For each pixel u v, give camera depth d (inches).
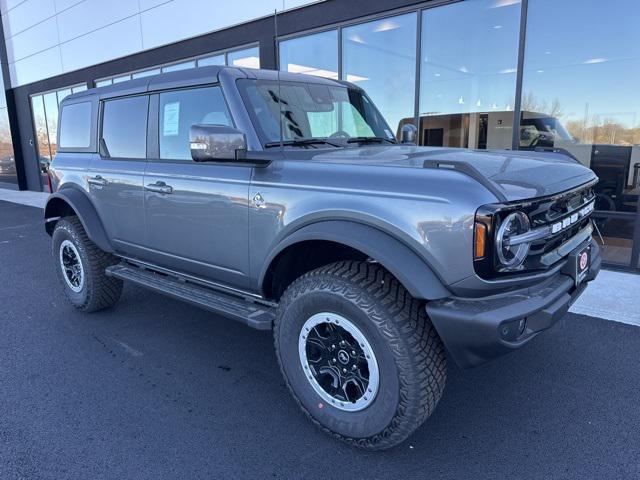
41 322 170.2
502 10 244.7
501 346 82.7
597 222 242.7
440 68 268.7
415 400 88.6
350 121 142.5
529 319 89.0
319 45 313.0
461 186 83.2
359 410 96.8
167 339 155.6
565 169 107.7
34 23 567.8
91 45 495.5
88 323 169.0
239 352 146.3
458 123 270.5
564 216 96.9
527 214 87.1
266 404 117.7
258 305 120.3
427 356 88.9
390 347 88.7
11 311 181.9
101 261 166.9
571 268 99.1
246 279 117.7
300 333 103.2
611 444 101.0
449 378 128.5
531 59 243.8
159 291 137.6
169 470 94.6
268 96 122.8
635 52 222.4
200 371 134.4
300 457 98.3
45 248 294.4
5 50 626.5
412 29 273.6
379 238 89.8
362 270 95.7
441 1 256.5
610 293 187.2
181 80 130.6
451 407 115.5
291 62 329.4
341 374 100.0
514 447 100.7
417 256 86.9
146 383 127.8
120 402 118.6
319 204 98.0
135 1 430.3
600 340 148.4
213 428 108.1
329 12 299.3
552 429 106.4
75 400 119.5
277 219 105.7
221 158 100.7
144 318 173.5
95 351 147.0
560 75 239.5
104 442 103.1
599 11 225.9
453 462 96.4
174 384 127.3
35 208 480.4
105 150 159.6
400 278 86.0
